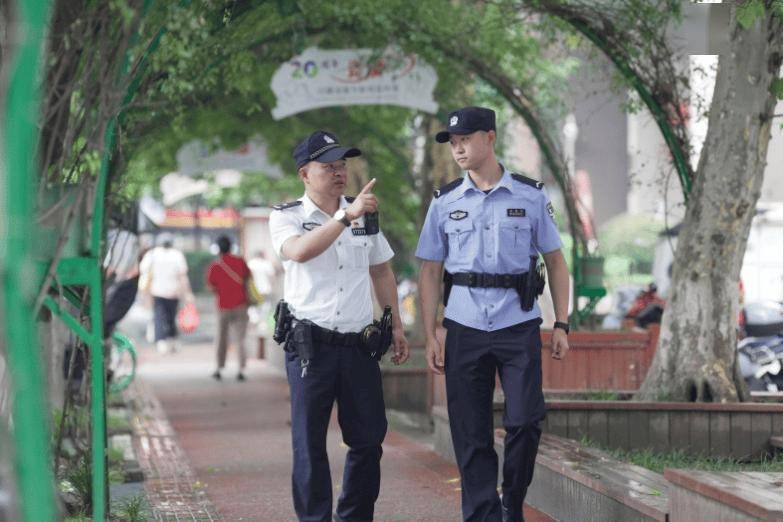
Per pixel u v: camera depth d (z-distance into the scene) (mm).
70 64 7652
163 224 72562
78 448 10758
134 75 8500
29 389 5660
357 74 17906
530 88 19828
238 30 13492
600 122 56781
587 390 14898
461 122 8445
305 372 8297
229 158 24953
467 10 17656
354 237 8375
